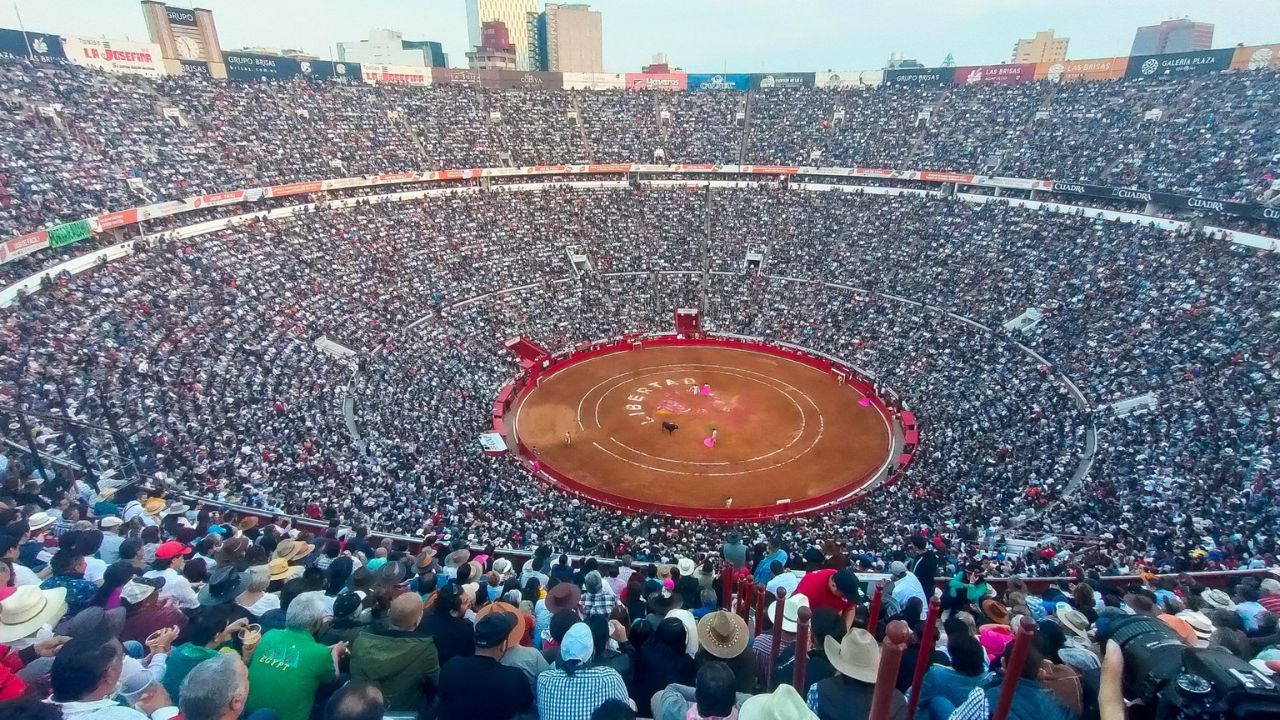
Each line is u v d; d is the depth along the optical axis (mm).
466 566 18844
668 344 78312
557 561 25125
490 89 106312
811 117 104875
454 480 44344
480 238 84625
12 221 54656
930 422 58156
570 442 58906
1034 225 77688
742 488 52844
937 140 94125
